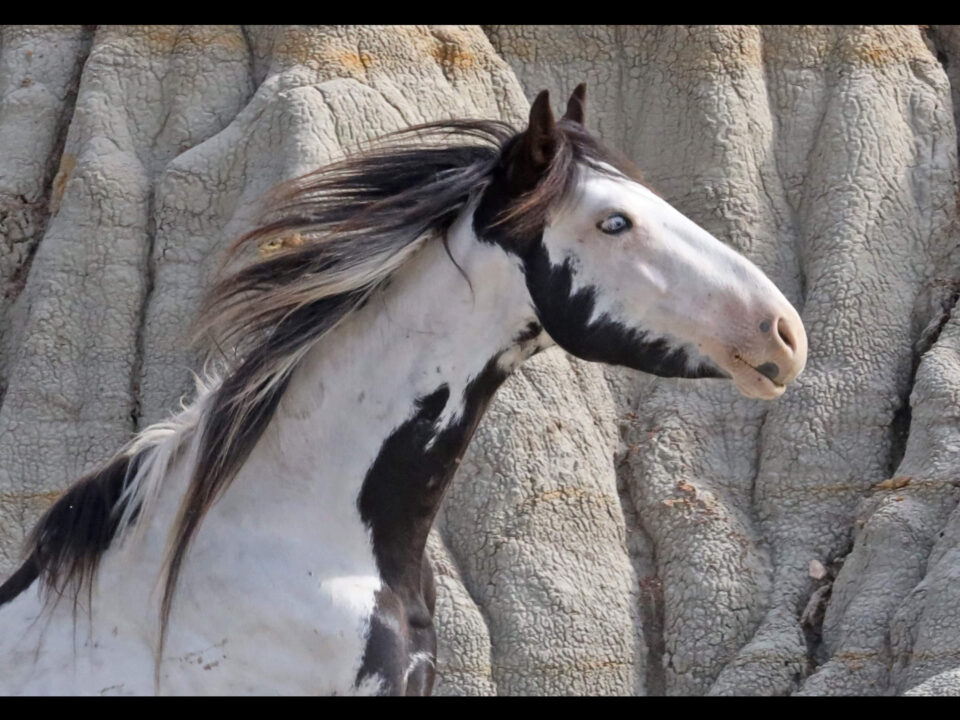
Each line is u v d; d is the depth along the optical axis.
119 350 13.83
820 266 14.52
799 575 13.17
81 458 13.43
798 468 13.68
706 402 14.34
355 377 7.12
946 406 13.29
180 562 6.88
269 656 6.84
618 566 13.35
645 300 7.00
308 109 13.97
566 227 6.99
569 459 13.52
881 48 15.59
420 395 7.11
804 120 15.44
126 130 14.79
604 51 15.88
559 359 14.04
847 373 13.93
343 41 14.76
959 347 13.84
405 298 7.11
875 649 12.12
